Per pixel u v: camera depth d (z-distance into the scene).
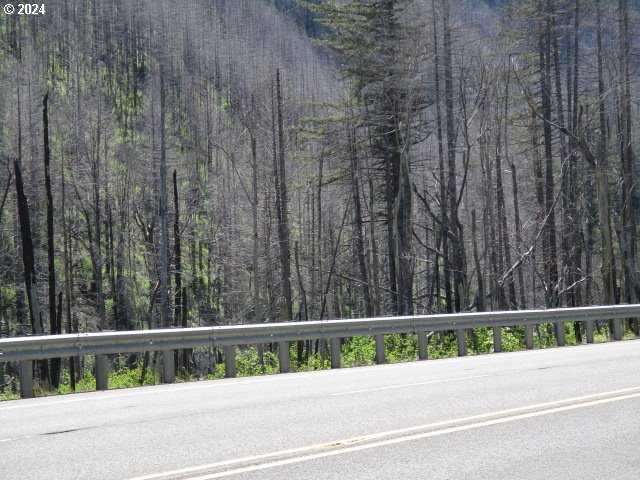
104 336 15.76
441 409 11.12
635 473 7.46
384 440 8.97
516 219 46.97
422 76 42.34
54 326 38.94
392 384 14.39
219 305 61.94
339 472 7.52
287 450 8.53
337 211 68.56
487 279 54.22
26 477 7.62
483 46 43.03
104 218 61.56
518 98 45.47
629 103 42.75
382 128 43.19
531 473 7.45
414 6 40.75
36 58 81.31
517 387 13.41
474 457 8.10
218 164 74.81
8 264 54.38
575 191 47.81
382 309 51.12
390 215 43.47
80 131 60.41
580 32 43.69
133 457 8.39
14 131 59.50
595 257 57.31
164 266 45.94
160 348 16.61
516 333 28.22
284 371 18.50
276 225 57.09
